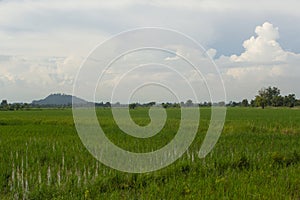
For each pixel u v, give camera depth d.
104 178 10.01
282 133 23.42
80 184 9.59
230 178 10.14
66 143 17.53
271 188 9.19
